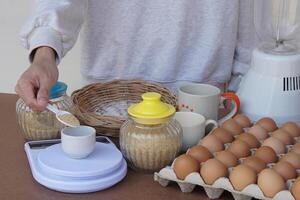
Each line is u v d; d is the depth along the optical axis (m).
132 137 0.97
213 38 1.42
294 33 1.29
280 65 1.17
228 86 1.51
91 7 1.39
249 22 1.46
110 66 1.46
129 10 1.39
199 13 1.40
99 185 0.91
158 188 0.93
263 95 1.20
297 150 0.97
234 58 1.51
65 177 0.91
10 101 1.36
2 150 1.06
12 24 1.96
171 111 0.99
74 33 1.18
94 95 1.26
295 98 1.19
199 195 0.91
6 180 0.95
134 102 1.28
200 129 1.06
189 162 0.90
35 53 1.08
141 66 1.46
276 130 1.07
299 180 0.83
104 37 1.43
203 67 1.44
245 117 1.14
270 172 0.86
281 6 1.30
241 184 0.86
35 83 0.98
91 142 0.96
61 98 1.09
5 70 2.05
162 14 1.39
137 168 0.99
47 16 1.11
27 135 1.09
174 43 1.41
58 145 1.01
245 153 0.97
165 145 0.96
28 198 0.89
